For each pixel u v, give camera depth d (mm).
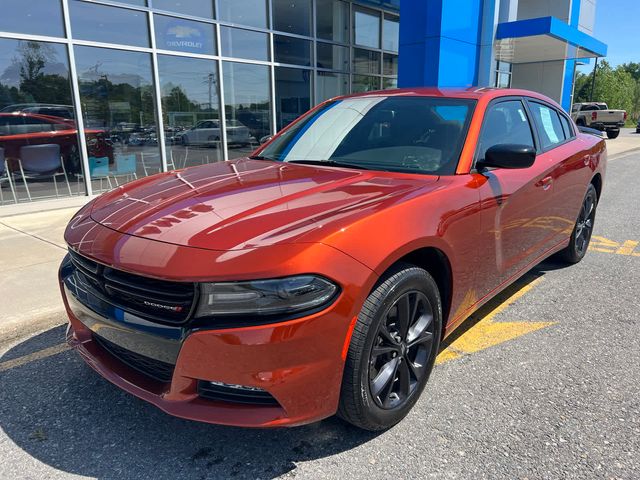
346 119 3531
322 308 1955
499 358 3104
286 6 11492
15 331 3482
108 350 2414
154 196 2623
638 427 2420
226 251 1956
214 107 10281
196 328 1919
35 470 2162
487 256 2939
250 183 2711
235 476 2127
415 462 2193
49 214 7168
